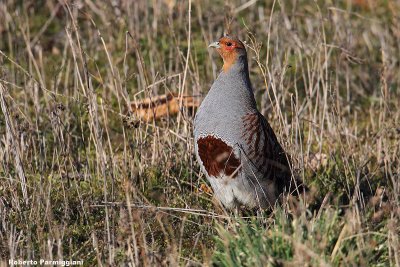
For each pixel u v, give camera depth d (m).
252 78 20.17
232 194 14.01
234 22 21.00
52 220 13.27
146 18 21.25
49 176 15.06
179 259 12.18
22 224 13.51
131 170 14.63
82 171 15.77
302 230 11.98
